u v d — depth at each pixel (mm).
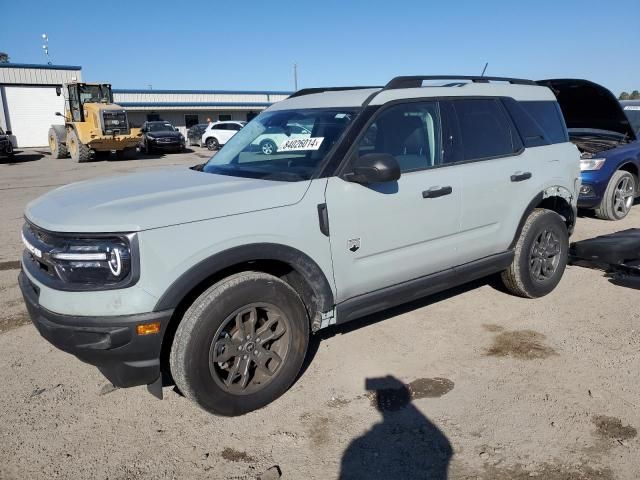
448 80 4172
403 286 3684
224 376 3012
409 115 3754
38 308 2785
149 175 3820
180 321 2900
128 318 2611
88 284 2652
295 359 3193
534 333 4047
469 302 4688
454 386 3324
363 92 3865
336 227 3246
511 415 3002
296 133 3713
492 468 2586
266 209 2982
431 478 2533
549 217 4602
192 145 33250
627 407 3043
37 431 2951
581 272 5516
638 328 4094
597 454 2656
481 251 4180
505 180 4211
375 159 3135
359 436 2865
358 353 3785
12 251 6820
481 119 4223
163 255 2658
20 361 3768
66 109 22672
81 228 2646
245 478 2564
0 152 20984
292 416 3059
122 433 2932
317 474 2584
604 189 7562
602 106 7559
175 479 2568
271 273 3307
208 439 2869
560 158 4742
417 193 3615
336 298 3357
